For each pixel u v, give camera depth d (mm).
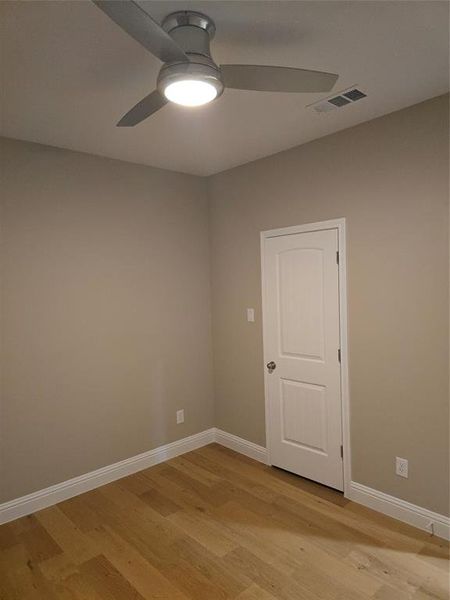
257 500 2762
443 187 2197
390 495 2516
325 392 2852
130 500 2801
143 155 3031
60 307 2809
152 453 3344
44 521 2566
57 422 2805
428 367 2305
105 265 3043
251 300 3350
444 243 2207
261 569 2096
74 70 1825
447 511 2273
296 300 2992
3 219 2551
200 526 2479
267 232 3166
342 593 1920
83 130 2514
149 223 3311
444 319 2229
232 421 3613
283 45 1688
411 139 2307
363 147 2527
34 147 2691
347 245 2646
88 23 1494
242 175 3350
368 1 1430
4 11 1417
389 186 2416
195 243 3639
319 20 1528
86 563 2168
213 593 1942
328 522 2479
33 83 1931
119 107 2201
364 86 2057
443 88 2098
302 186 2895
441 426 2270
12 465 2607
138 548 2283
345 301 2678
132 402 3217
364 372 2604
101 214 3018
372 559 2141
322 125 2549
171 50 1312
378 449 2559
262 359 3297
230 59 1794
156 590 1970
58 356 2805
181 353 3541
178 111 2297
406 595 1896
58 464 2811
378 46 1707
